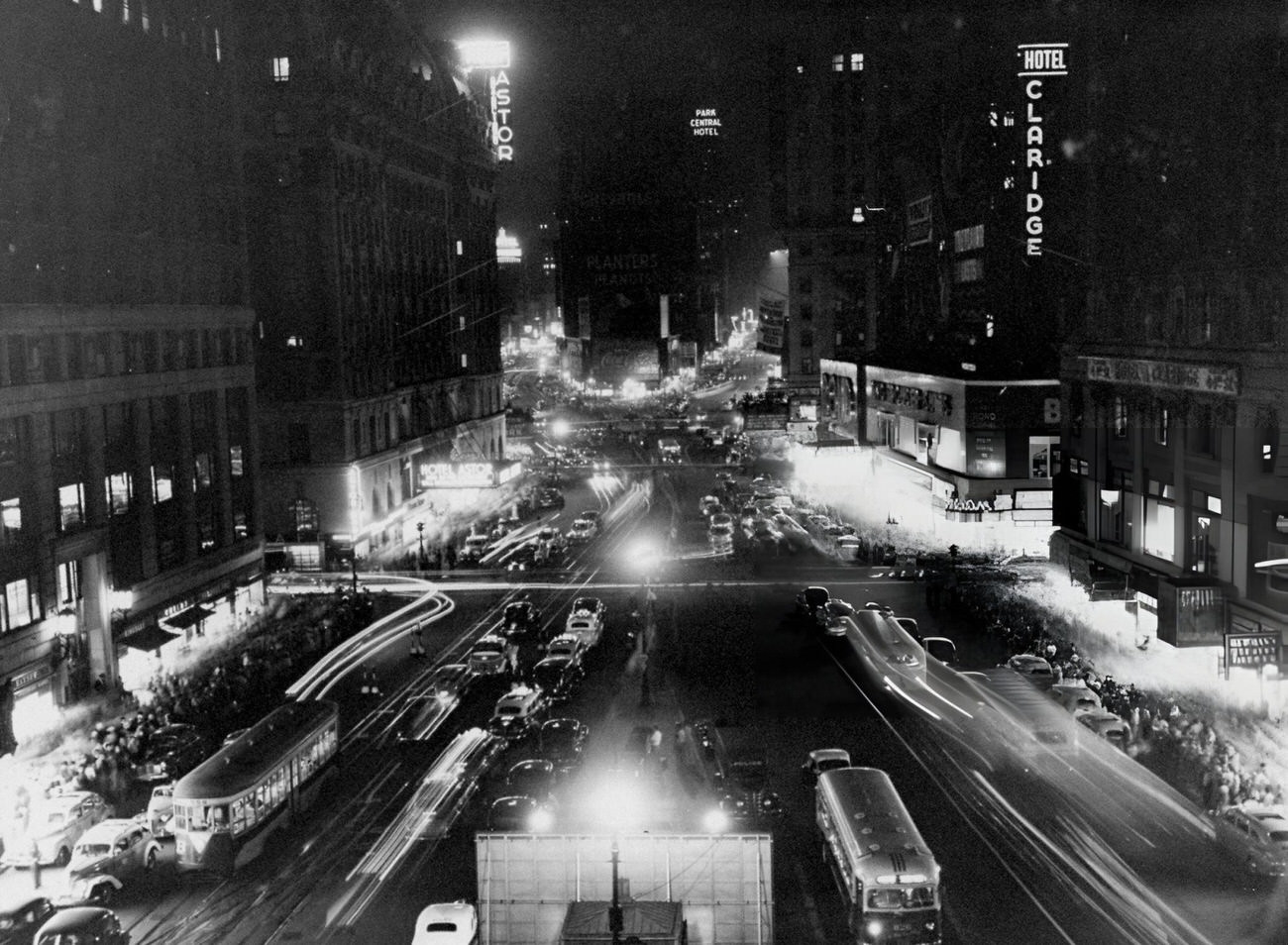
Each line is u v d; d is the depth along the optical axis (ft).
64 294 187.62
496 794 131.75
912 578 253.65
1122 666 185.88
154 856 121.90
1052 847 117.39
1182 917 101.35
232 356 247.09
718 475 455.63
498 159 484.74
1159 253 199.72
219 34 247.29
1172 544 194.49
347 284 315.78
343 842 125.18
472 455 437.99
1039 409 294.46
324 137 302.45
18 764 156.35
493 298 483.10
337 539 307.78
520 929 84.64
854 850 99.35
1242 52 174.91
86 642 186.19
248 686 187.83
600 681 187.42
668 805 126.93
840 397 460.96
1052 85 330.13
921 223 419.33
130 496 206.49
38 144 181.37
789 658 196.44
